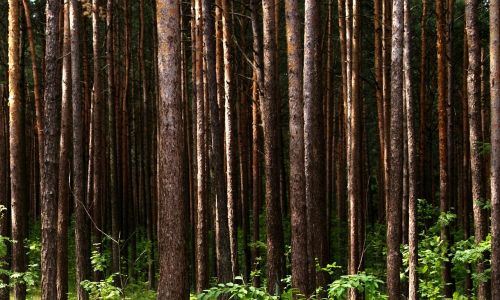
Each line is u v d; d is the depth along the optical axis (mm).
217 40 15531
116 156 19328
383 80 14211
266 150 10289
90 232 19234
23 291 13234
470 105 10375
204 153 13562
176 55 6949
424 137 16469
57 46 9820
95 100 16750
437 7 14430
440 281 13055
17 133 12617
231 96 14039
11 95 12602
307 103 10156
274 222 10102
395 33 9250
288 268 16109
